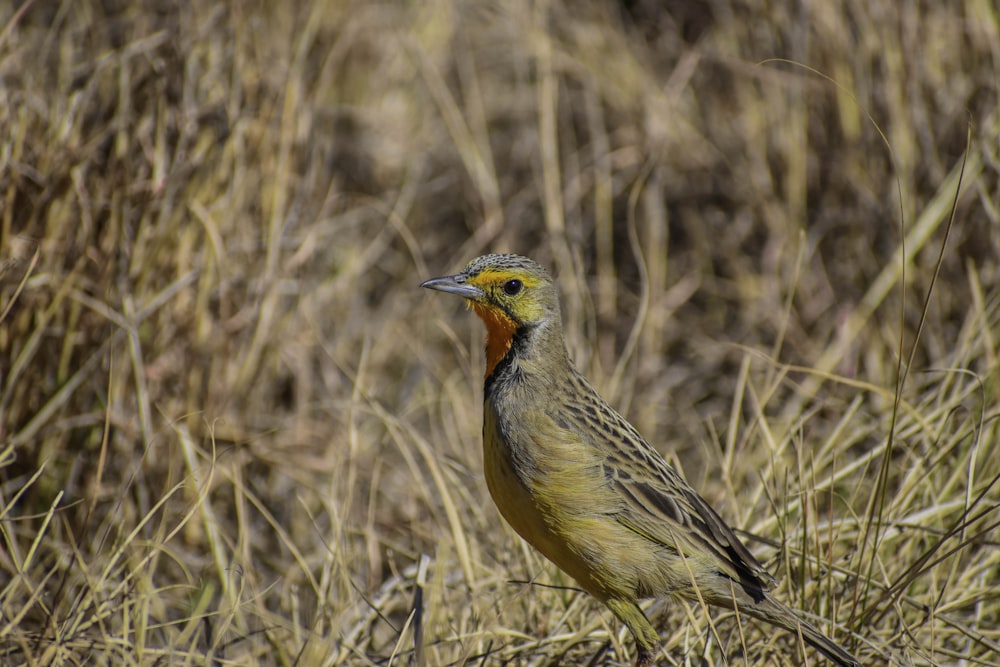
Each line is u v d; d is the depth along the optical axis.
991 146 11.93
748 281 13.72
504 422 8.55
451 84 15.95
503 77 16.27
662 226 14.20
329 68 14.04
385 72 15.70
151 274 10.93
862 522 9.38
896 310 11.96
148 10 11.77
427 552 10.48
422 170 15.52
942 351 11.72
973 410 10.24
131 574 7.98
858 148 12.91
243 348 11.50
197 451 10.46
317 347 12.64
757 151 13.81
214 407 11.29
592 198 14.92
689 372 13.51
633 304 14.05
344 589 9.46
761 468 10.67
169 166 11.18
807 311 13.03
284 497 11.59
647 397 13.20
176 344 11.05
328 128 14.30
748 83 14.15
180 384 11.04
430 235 15.35
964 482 9.94
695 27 15.28
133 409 10.73
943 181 12.26
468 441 12.22
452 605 9.51
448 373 13.91
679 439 12.89
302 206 12.49
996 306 11.23
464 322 14.44
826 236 13.21
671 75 15.28
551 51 15.14
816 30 13.14
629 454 8.59
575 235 14.34
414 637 8.18
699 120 14.72
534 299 8.73
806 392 11.58
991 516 9.48
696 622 8.52
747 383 11.50
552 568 9.59
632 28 15.50
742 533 9.12
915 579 8.63
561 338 8.89
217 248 10.89
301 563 9.26
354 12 14.96
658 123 14.58
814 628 8.25
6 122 10.40
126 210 10.72
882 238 12.75
